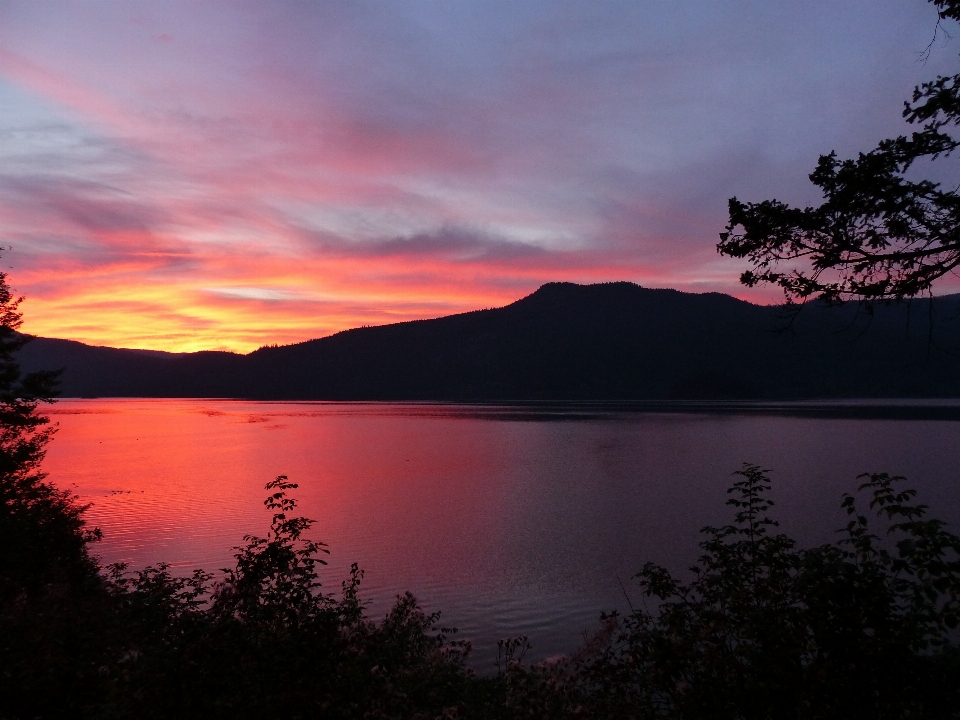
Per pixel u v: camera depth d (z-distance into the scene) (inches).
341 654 185.8
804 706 137.9
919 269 176.1
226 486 1675.7
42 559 417.7
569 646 581.6
